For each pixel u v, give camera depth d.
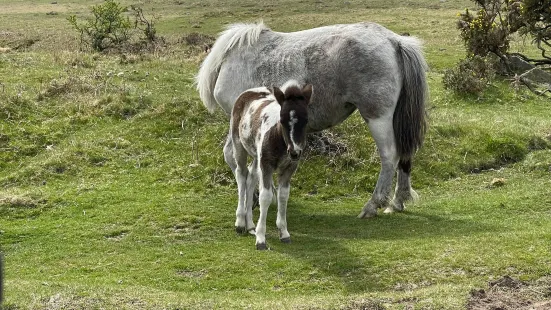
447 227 9.84
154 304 7.16
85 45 25.14
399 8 40.78
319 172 12.77
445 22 33.84
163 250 9.41
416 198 11.00
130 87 16.34
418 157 13.35
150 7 42.75
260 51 11.10
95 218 10.89
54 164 12.95
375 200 10.59
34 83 16.75
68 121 14.58
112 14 25.23
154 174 12.80
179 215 10.88
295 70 10.73
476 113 16.89
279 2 44.41
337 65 10.37
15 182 12.53
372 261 8.33
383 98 10.24
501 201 11.09
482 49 20.98
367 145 13.50
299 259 8.60
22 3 46.69
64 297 7.32
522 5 21.33
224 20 36.34
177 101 15.23
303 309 6.88
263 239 9.14
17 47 26.52
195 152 13.40
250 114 9.20
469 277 7.70
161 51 23.52
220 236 10.03
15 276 8.58
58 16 38.59
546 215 10.31
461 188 12.43
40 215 11.16
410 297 7.11
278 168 8.93
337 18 36.12
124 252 9.49
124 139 13.95
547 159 13.27
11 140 13.74
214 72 11.66
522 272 7.67
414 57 10.43
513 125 15.02
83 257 9.32
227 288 7.96
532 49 26.69
